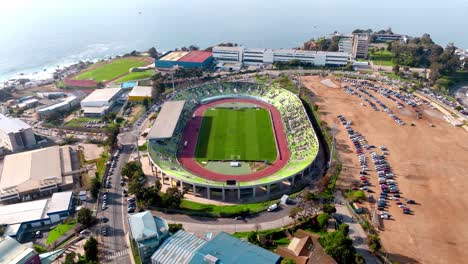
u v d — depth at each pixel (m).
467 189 178.62
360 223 154.12
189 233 138.50
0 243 125.00
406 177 189.25
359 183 184.12
